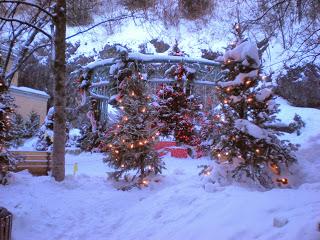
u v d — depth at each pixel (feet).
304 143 32.58
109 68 60.80
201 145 51.21
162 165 34.65
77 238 23.73
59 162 33.47
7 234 20.26
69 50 102.89
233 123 28.12
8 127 32.58
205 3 37.11
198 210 21.62
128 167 32.68
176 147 51.31
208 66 58.59
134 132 32.24
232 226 17.78
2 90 33.35
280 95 76.95
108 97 63.93
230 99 28.99
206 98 61.36
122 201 29.25
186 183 28.32
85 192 31.14
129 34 98.17
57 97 34.14
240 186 26.43
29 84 107.04
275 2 27.48
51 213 26.91
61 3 34.68
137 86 34.24
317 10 27.32
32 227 24.72
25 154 36.27
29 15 50.83
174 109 55.31
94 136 62.23
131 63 55.98
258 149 27.25
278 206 18.83
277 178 27.35
